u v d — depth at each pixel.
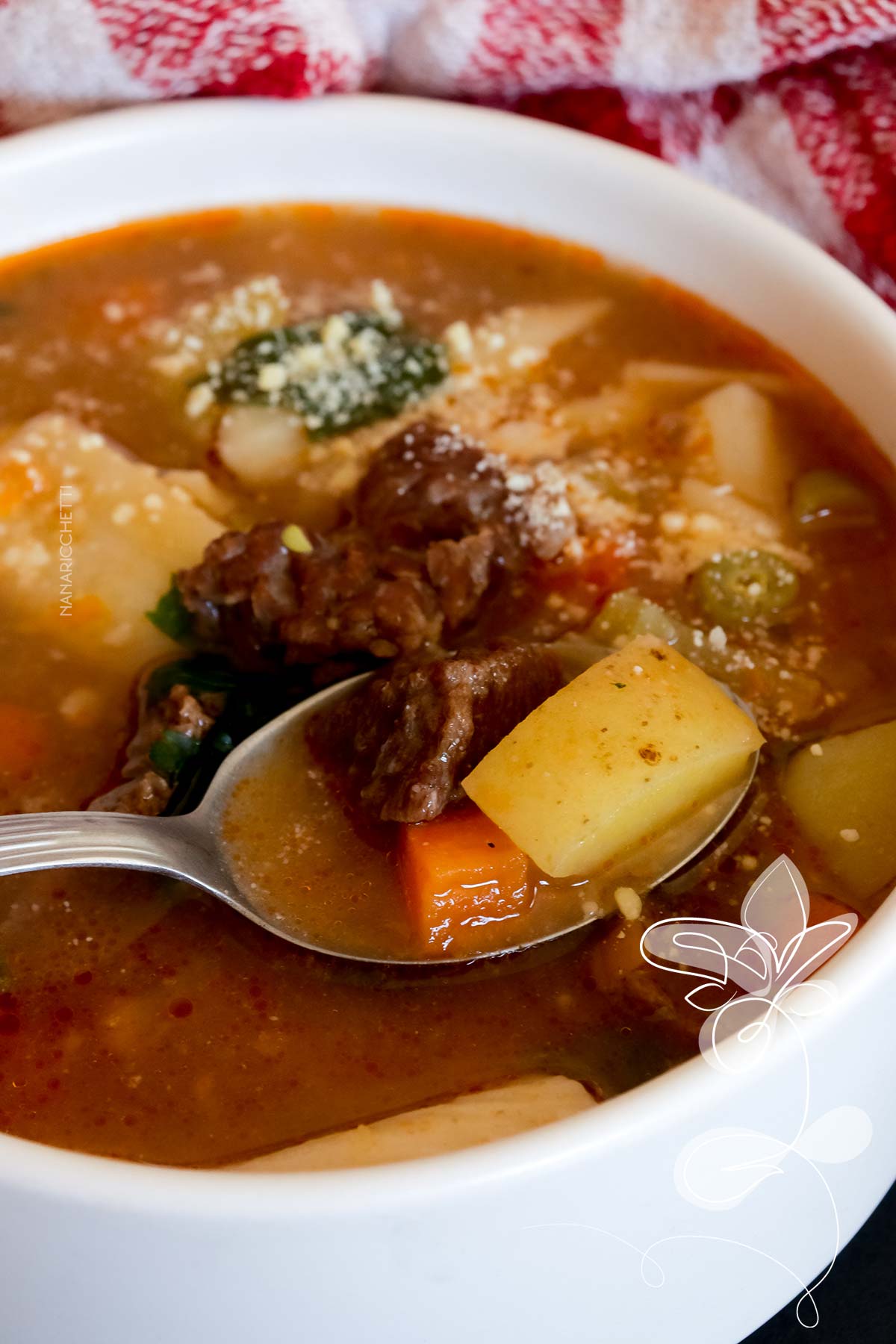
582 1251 0.22
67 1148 0.23
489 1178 0.21
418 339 0.32
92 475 0.30
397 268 0.33
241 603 0.28
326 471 0.30
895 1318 0.25
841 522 0.29
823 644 0.28
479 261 0.33
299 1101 0.23
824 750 0.26
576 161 0.32
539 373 0.31
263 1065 0.24
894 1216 0.26
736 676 0.27
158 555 0.29
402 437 0.30
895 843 0.25
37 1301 0.22
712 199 0.31
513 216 0.33
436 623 0.27
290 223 0.33
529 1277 0.22
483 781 0.24
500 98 0.34
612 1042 0.24
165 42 0.32
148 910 0.25
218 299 0.32
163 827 0.25
